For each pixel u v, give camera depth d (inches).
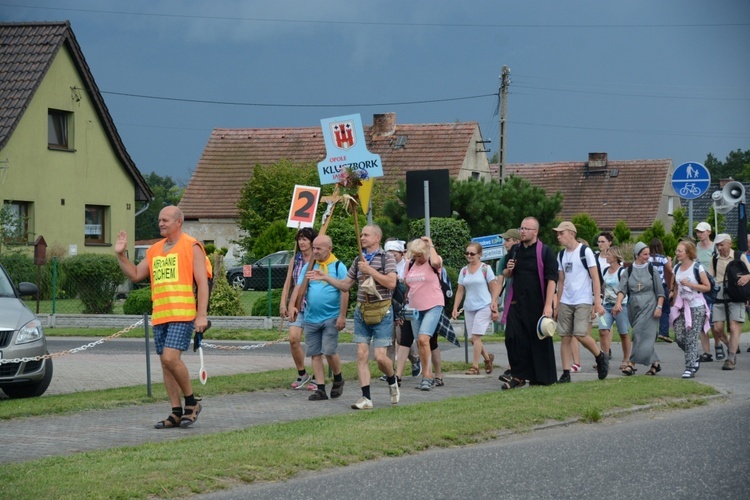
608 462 385.1
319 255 562.9
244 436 425.4
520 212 1549.0
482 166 2647.6
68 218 1716.3
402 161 2527.1
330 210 595.5
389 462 391.2
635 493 334.0
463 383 649.6
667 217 3230.8
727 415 502.0
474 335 696.4
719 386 611.5
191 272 472.4
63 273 1277.1
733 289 719.1
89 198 1763.0
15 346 586.6
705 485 343.9
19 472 357.7
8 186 1599.4
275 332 1087.0
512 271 609.3
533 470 372.2
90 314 1214.9
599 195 3184.1
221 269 1196.5
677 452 403.5
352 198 576.7
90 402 551.2
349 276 549.3
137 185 1875.0
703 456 394.6
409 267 615.2
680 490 337.1
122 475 350.9
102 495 324.8
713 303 746.2
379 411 494.6
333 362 572.4
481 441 435.5
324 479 361.7
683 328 657.0
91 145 1766.7
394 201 1471.5
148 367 579.8
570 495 332.5
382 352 535.5
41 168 1662.2
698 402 546.0
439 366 637.9
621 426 471.8
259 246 1935.3
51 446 430.9
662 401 537.0
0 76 1649.9
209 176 2620.6
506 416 472.7
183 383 476.4
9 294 635.5
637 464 380.8
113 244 1812.3
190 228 2566.4
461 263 1247.5
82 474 353.4
